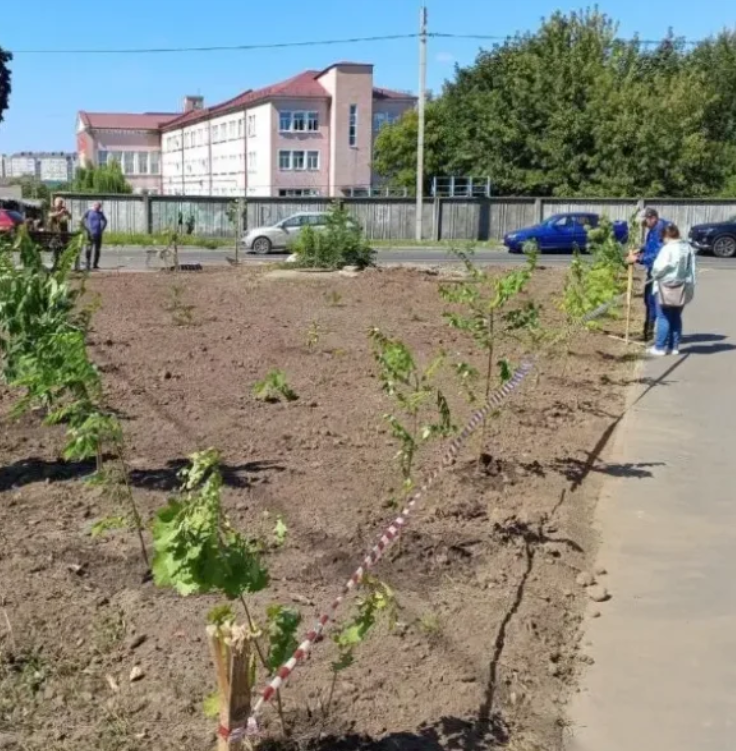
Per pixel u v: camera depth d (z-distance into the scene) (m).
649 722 3.90
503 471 6.80
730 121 60.66
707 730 3.85
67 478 6.18
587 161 50.97
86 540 5.16
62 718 3.65
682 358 12.00
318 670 4.01
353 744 3.55
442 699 3.89
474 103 54.19
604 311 12.96
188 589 3.15
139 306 15.16
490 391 8.15
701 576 5.33
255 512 5.63
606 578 5.30
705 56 61.69
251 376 9.57
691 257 12.10
